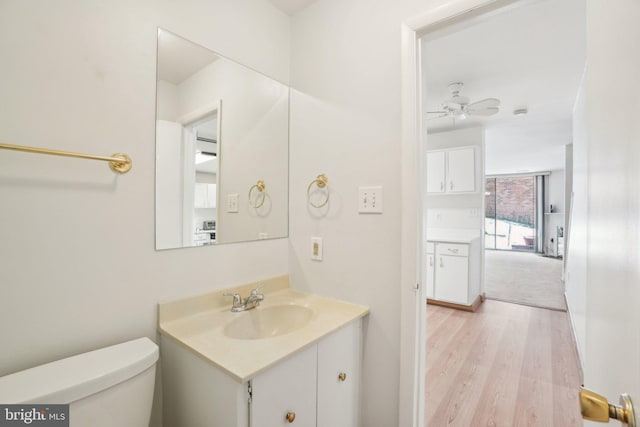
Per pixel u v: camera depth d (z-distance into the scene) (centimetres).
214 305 134
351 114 142
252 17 152
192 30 128
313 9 159
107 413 85
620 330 50
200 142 131
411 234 121
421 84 123
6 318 85
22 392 75
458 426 162
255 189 154
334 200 148
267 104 159
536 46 207
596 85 67
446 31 119
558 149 530
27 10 88
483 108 282
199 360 96
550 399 185
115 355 95
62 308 94
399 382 125
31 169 89
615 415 44
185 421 104
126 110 108
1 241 84
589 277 76
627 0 48
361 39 139
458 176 393
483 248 399
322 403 111
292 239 168
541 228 850
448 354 242
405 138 122
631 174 45
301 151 164
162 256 118
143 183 113
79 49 97
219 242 139
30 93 88
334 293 148
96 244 101
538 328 295
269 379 90
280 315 142
